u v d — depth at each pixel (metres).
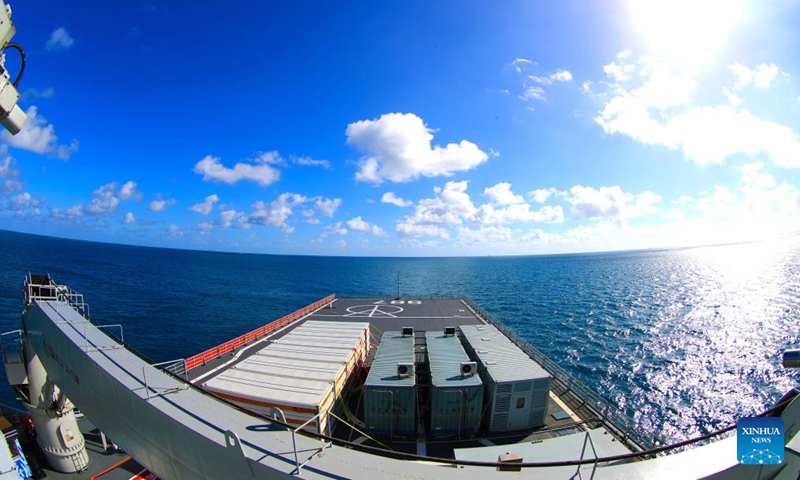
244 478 7.77
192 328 71.75
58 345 13.58
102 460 18.44
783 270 195.50
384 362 19.80
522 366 19.05
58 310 15.56
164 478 10.04
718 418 38.31
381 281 180.50
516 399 17.50
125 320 75.94
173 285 136.12
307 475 7.06
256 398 16.19
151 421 9.43
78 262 194.25
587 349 60.09
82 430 20.45
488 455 12.12
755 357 56.19
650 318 82.62
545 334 69.00
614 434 16.88
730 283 146.00
